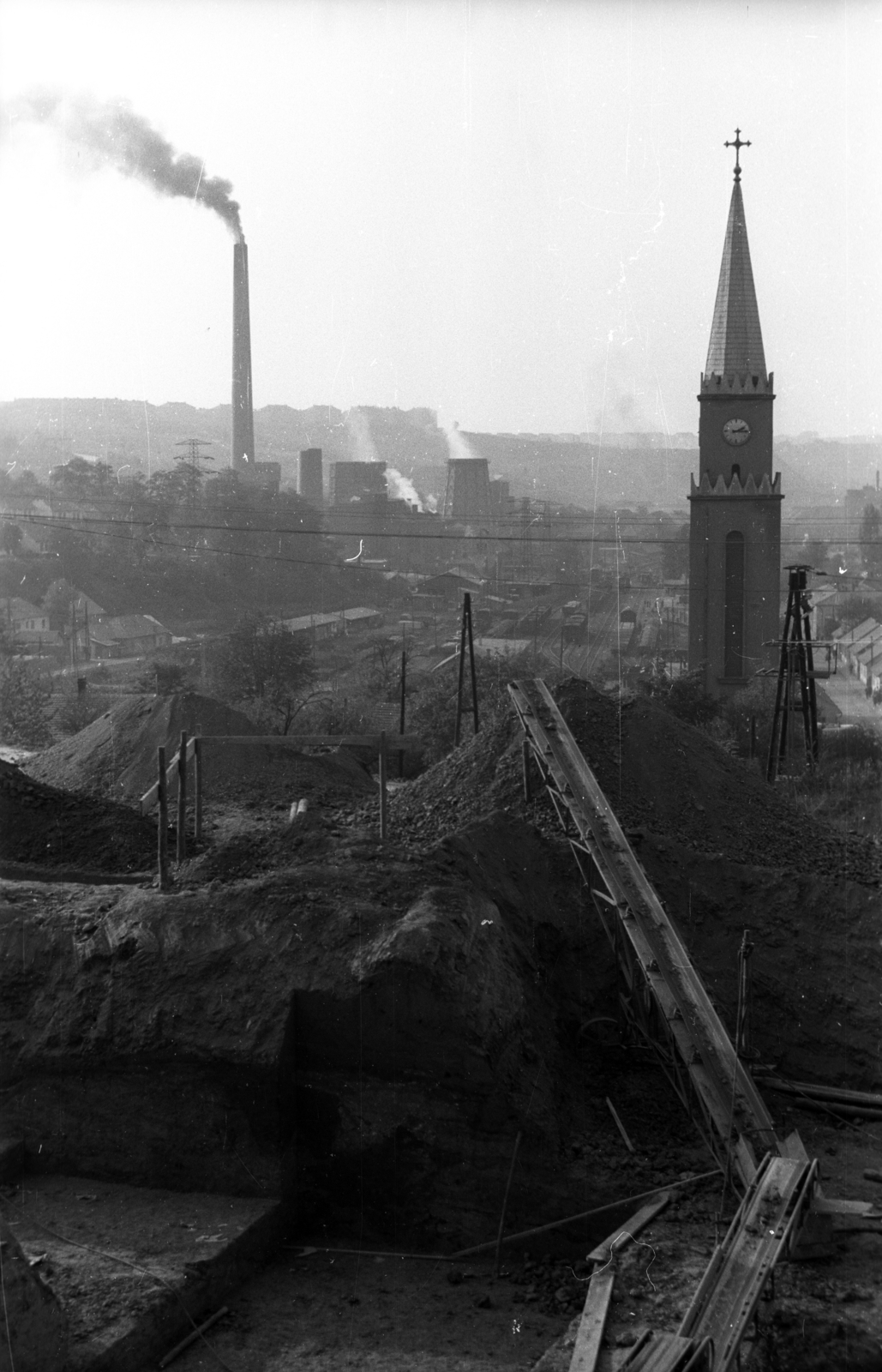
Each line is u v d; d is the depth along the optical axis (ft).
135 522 383.65
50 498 413.80
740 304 236.22
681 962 54.90
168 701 102.68
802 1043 60.54
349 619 341.00
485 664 208.23
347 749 123.13
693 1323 38.09
